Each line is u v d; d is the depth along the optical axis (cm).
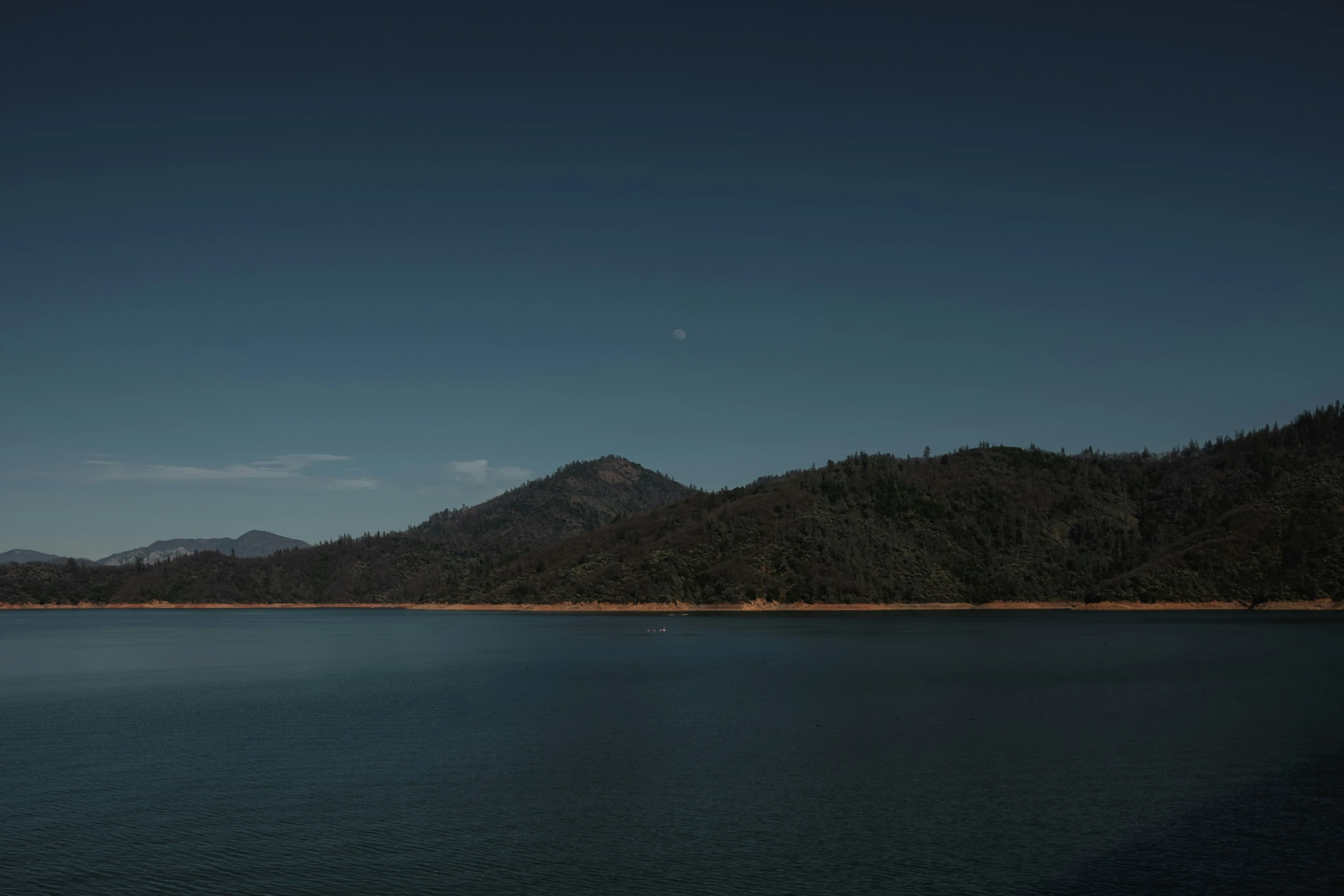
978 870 2903
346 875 2884
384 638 16512
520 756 4572
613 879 2831
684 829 3325
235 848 3155
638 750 4719
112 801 3791
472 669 9588
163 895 2736
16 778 4238
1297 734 5056
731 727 5400
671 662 9988
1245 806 3581
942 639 13150
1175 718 5597
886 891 2730
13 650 14012
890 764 4325
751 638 13850
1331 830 3284
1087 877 2836
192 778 4184
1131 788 3869
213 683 8581
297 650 13325
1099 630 14775
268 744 5003
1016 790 3841
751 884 2792
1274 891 2723
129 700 7238
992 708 6075
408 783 4038
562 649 12338
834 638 13562
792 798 3725
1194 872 2877
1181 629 14638
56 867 2983
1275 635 12838
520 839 3225
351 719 5919
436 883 2816
